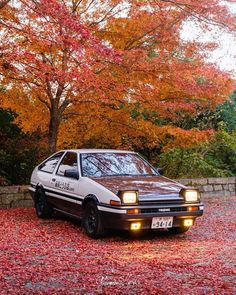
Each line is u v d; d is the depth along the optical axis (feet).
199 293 16.37
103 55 28.02
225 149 58.44
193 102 38.93
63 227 30.48
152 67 33.55
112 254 23.11
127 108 38.78
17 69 30.81
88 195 27.61
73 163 31.07
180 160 54.19
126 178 29.04
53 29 26.76
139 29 34.99
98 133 42.04
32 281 17.98
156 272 19.45
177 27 34.22
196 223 32.91
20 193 38.96
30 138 47.80
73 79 29.66
